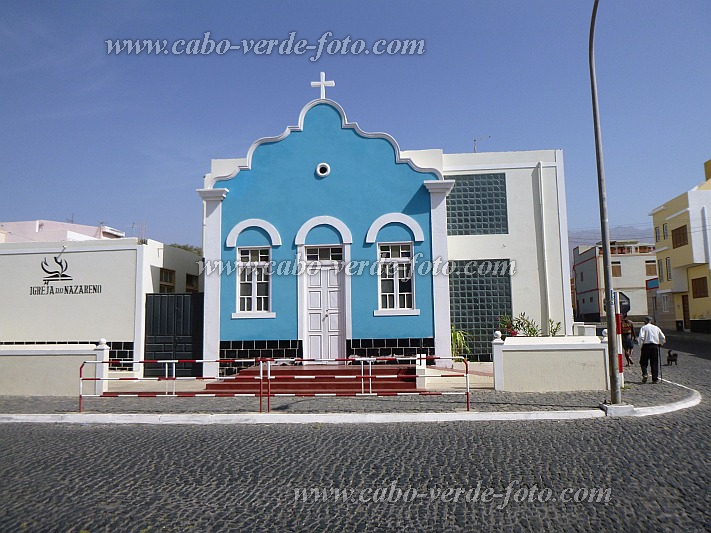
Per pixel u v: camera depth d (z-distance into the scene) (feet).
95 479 24.49
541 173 61.11
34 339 58.75
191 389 48.88
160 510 20.77
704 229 125.18
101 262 58.75
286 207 55.11
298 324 53.42
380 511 20.51
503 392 44.60
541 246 60.54
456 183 61.82
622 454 27.07
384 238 53.98
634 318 184.03
